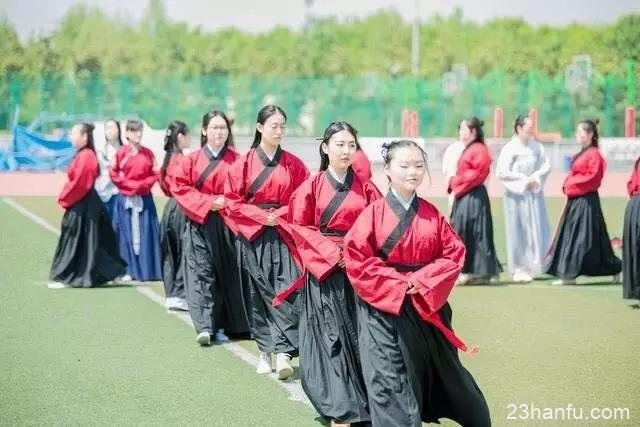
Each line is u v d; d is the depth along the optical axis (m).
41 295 14.77
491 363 10.77
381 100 44.34
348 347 8.45
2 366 10.59
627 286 13.88
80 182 15.29
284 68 58.06
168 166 13.17
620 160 35.81
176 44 59.41
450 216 16.28
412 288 7.58
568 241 15.84
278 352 9.95
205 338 11.34
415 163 7.72
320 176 8.93
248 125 44.88
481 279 16.28
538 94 43.28
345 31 60.47
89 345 11.55
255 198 10.27
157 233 15.92
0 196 29.44
